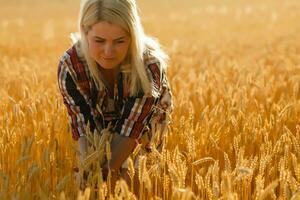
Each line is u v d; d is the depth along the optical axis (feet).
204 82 21.98
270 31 69.62
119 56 11.73
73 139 13.93
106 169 12.57
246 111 18.17
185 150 14.78
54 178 13.00
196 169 13.47
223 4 149.28
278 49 42.22
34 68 31.09
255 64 32.37
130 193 10.30
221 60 33.30
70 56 12.62
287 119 16.75
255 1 154.20
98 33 11.50
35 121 15.58
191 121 15.47
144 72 12.19
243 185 11.66
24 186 11.53
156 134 13.41
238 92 18.39
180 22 90.53
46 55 45.85
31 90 20.52
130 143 12.57
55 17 118.11
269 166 13.01
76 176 12.52
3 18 119.85
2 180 11.61
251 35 64.95
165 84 13.11
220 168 14.11
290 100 19.29
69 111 13.03
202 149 14.52
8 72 30.19
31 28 82.12
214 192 10.52
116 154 12.55
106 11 11.33
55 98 18.30
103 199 10.84
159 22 90.38
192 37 64.03
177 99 19.81
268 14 103.60
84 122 12.89
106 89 12.88
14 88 22.44
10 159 13.80
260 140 14.71
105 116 13.32
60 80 12.85
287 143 13.67
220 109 16.39
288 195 10.75
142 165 11.00
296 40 52.06
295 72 26.50
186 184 13.03
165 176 11.32
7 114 15.51
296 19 88.02
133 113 12.50
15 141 14.39
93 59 12.16
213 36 65.26
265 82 21.06
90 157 11.36
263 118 17.28
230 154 14.37
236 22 88.22
